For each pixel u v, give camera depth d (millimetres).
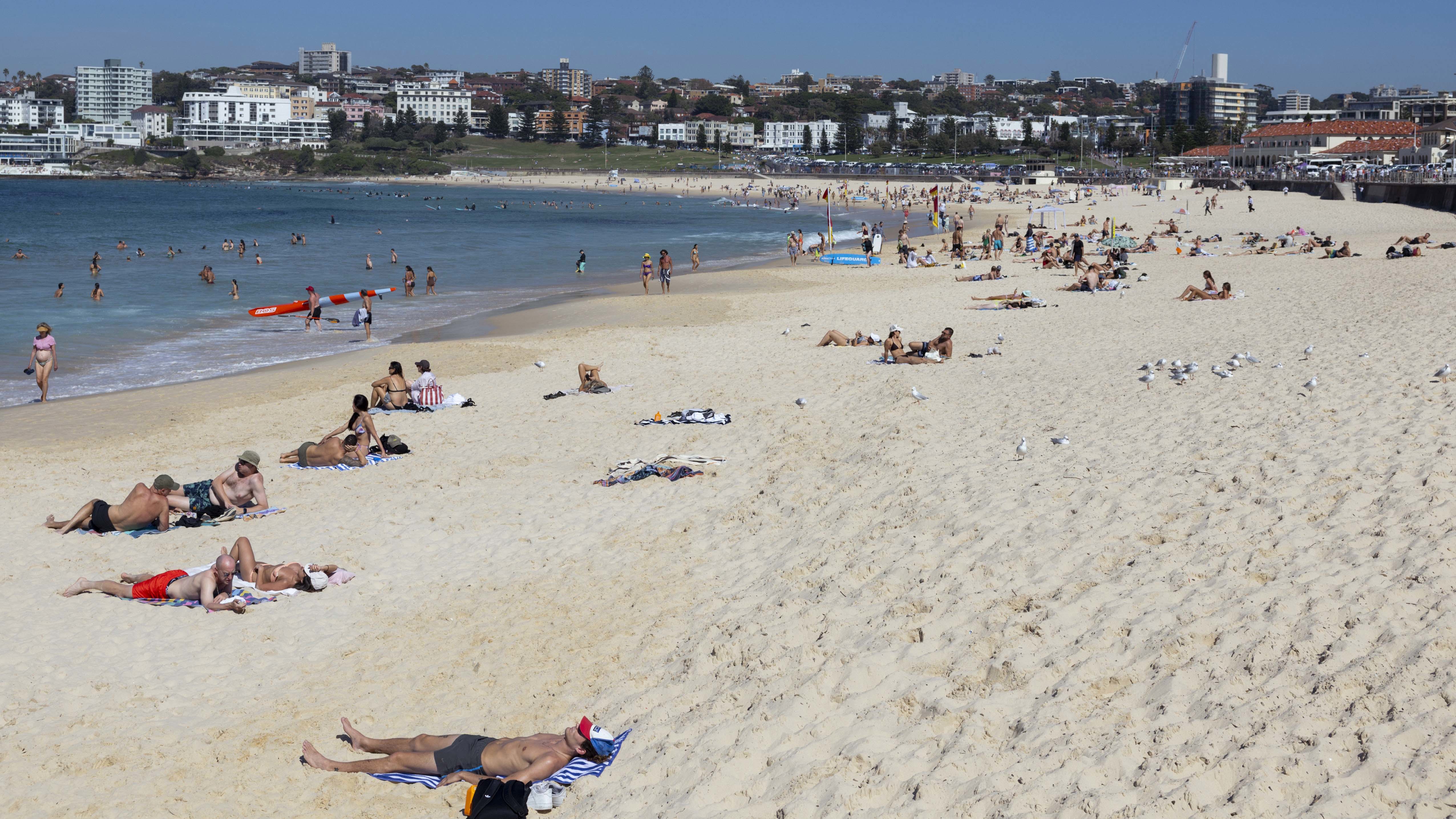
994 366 19594
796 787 6414
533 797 6910
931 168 181250
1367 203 69438
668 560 11305
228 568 10812
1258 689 6438
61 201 136250
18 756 7992
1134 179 132375
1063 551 9258
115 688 9109
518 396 20578
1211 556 8531
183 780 7652
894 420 15570
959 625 8211
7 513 13875
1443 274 26906
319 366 24391
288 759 7902
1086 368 18125
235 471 13734
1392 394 12711
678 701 8016
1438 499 8672
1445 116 164750
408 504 13875
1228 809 5398
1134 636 7426
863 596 9164
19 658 9641
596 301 34844
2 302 35594
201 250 59031
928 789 6062
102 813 7242
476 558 11859
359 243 65875
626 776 7074
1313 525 8773
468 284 42594
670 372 22250
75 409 20359
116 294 38312
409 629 10148
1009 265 43875
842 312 30406
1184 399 14328
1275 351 17344
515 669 9117
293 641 10000
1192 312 24875
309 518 13469
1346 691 6180
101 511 13094
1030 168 174625
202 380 23406
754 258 54844
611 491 13875
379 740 7883
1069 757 6117
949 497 11297
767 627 8969
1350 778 5434
